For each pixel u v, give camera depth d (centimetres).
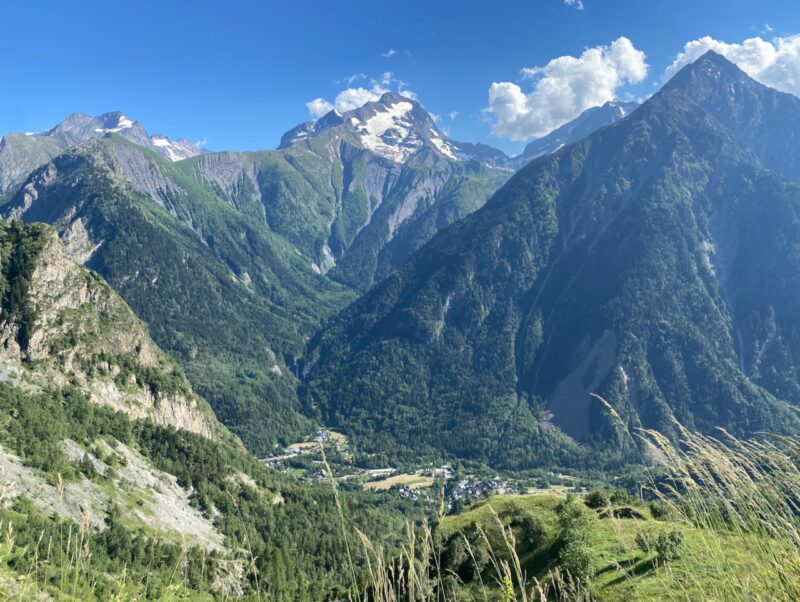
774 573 704
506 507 4672
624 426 889
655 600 727
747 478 755
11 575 782
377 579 677
